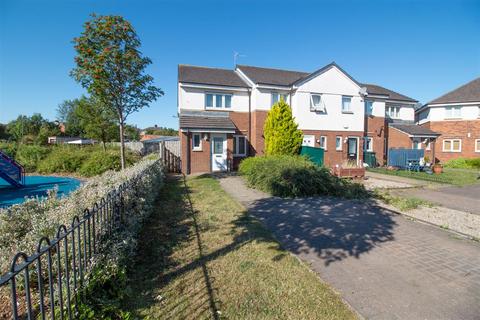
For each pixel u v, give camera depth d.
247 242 5.19
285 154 14.91
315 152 17.41
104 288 3.30
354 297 3.47
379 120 22.83
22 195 11.02
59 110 75.19
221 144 17.47
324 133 20.06
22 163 18.05
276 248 4.94
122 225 4.68
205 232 5.71
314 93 19.66
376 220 6.80
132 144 24.42
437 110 27.09
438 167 18.08
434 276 4.05
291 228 6.09
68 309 2.60
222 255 4.62
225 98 18.75
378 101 22.80
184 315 3.08
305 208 7.82
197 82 17.59
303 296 3.47
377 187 12.00
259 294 3.50
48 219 3.93
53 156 18.48
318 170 10.32
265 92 18.72
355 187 10.46
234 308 3.21
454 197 10.17
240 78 20.78
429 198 9.94
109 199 4.17
